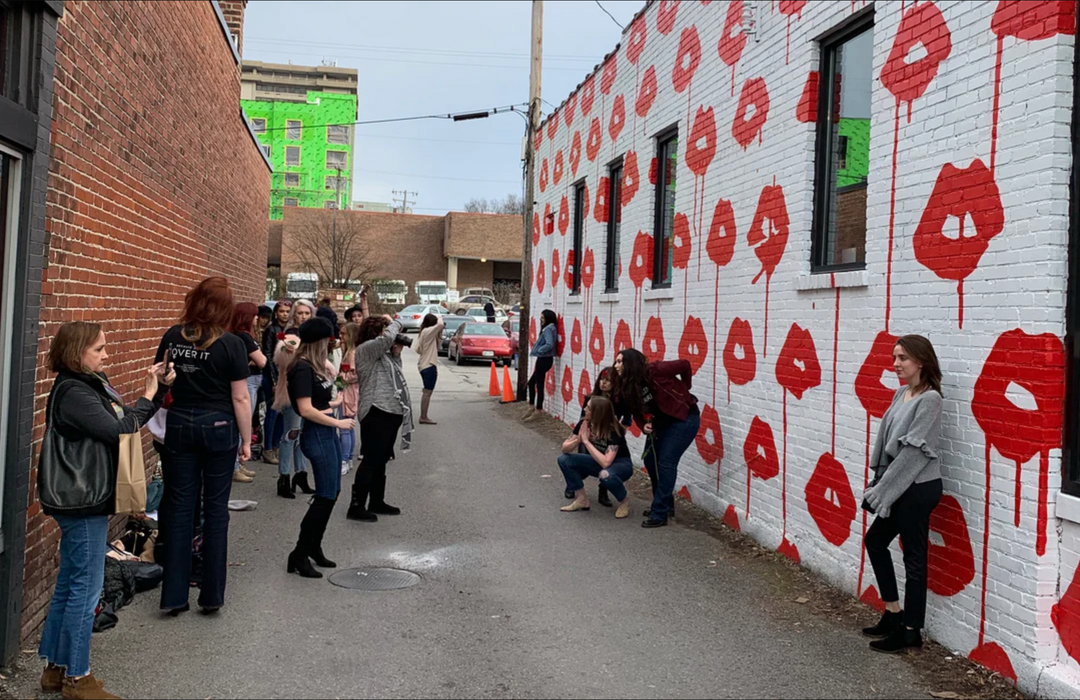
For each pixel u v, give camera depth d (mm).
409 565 6660
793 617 5668
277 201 100938
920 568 5074
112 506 4309
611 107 12461
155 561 6301
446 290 56500
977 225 5016
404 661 4840
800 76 7078
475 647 5070
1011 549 4676
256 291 17953
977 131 5047
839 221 6742
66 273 5418
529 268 17812
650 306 10570
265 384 10531
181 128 9164
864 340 6059
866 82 6449
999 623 4746
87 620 4277
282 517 8055
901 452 5012
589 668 4801
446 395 19141
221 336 5367
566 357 14711
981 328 4961
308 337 6344
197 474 5445
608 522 8156
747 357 7852
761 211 7676
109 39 6230
